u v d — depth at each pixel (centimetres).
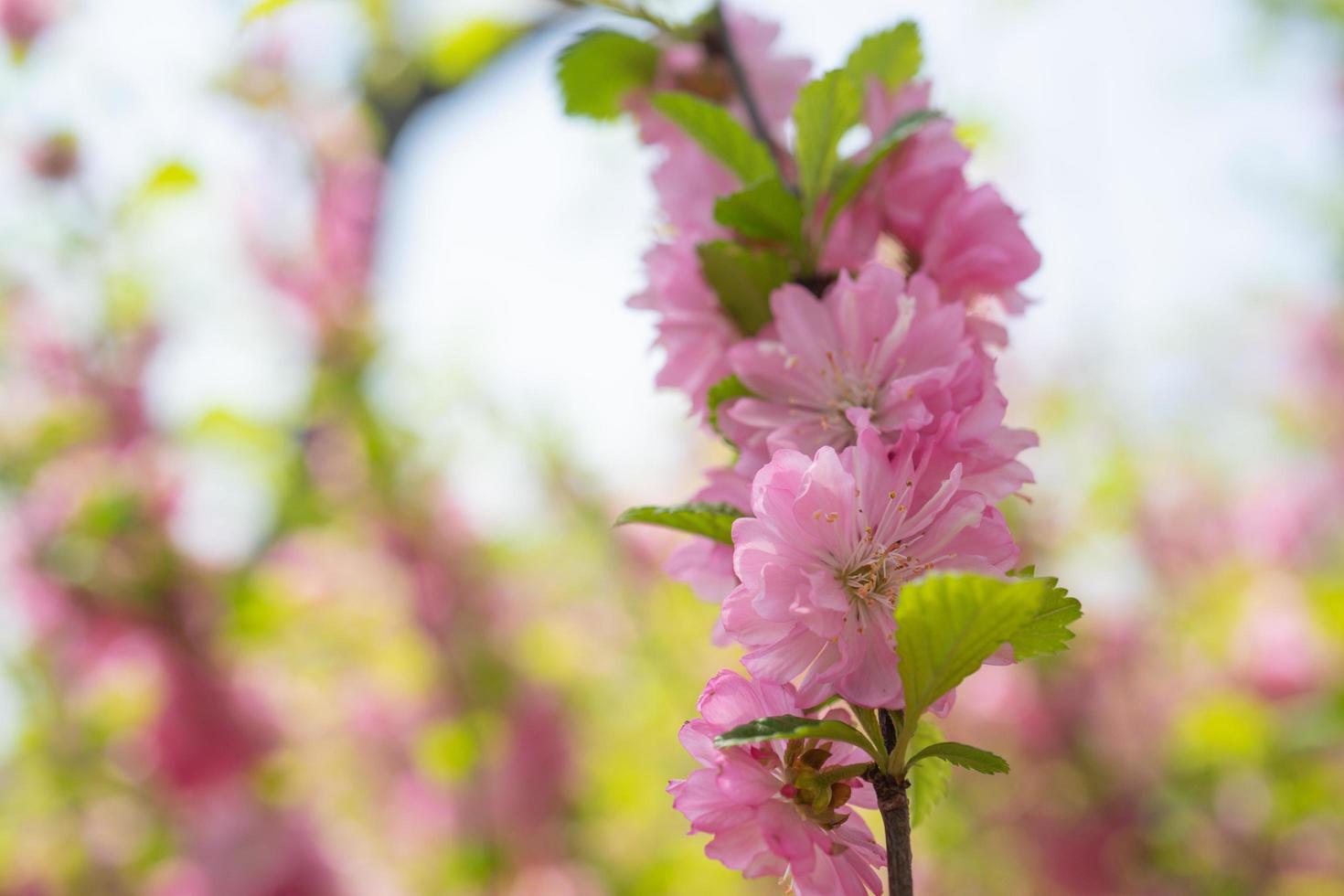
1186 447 168
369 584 128
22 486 117
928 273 52
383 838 128
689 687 147
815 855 48
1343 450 182
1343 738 123
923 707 48
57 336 120
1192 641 141
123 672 121
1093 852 127
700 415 53
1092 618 134
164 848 121
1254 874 125
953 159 53
